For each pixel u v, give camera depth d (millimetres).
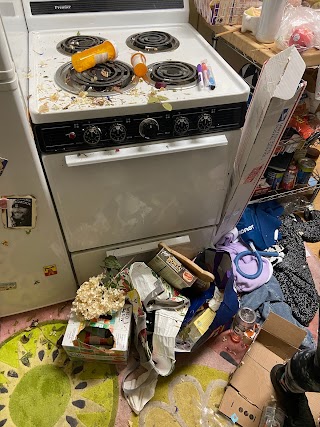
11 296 1334
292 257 1640
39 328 1388
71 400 1207
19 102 837
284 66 979
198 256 1423
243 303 1443
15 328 1386
